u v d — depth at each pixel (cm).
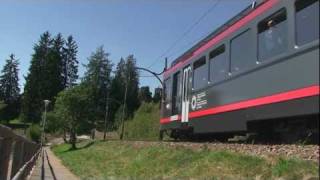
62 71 13150
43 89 12681
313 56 1189
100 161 3216
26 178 1820
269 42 1419
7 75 13588
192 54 2178
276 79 1358
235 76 1639
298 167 1157
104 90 12300
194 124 2055
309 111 1195
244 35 1597
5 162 1092
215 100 1816
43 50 13012
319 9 1182
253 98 1490
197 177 1490
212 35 1945
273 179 1191
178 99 2350
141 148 2775
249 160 1375
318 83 1161
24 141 1728
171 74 2533
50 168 3105
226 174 1384
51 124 7669
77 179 2373
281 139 1546
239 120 1587
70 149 6669
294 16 1289
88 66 12600
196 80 2081
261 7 1488
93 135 7806
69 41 13412
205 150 1755
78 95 7275
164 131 2658
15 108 13562
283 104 1313
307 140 1384
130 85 12306
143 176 1905
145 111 7000
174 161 1877
